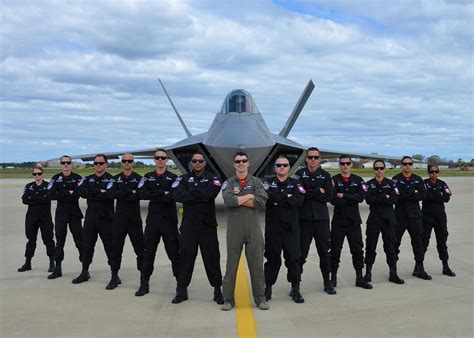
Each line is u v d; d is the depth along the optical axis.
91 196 6.58
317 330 4.46
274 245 5.51
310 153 5.99
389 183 6.50
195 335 4.33
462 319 4.79
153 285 6.40
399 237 7.06
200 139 13.08
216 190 5.45
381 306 5.30
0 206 19.09
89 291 6.06
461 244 9.70
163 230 5.91
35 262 8.09
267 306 5.22
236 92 13.24
